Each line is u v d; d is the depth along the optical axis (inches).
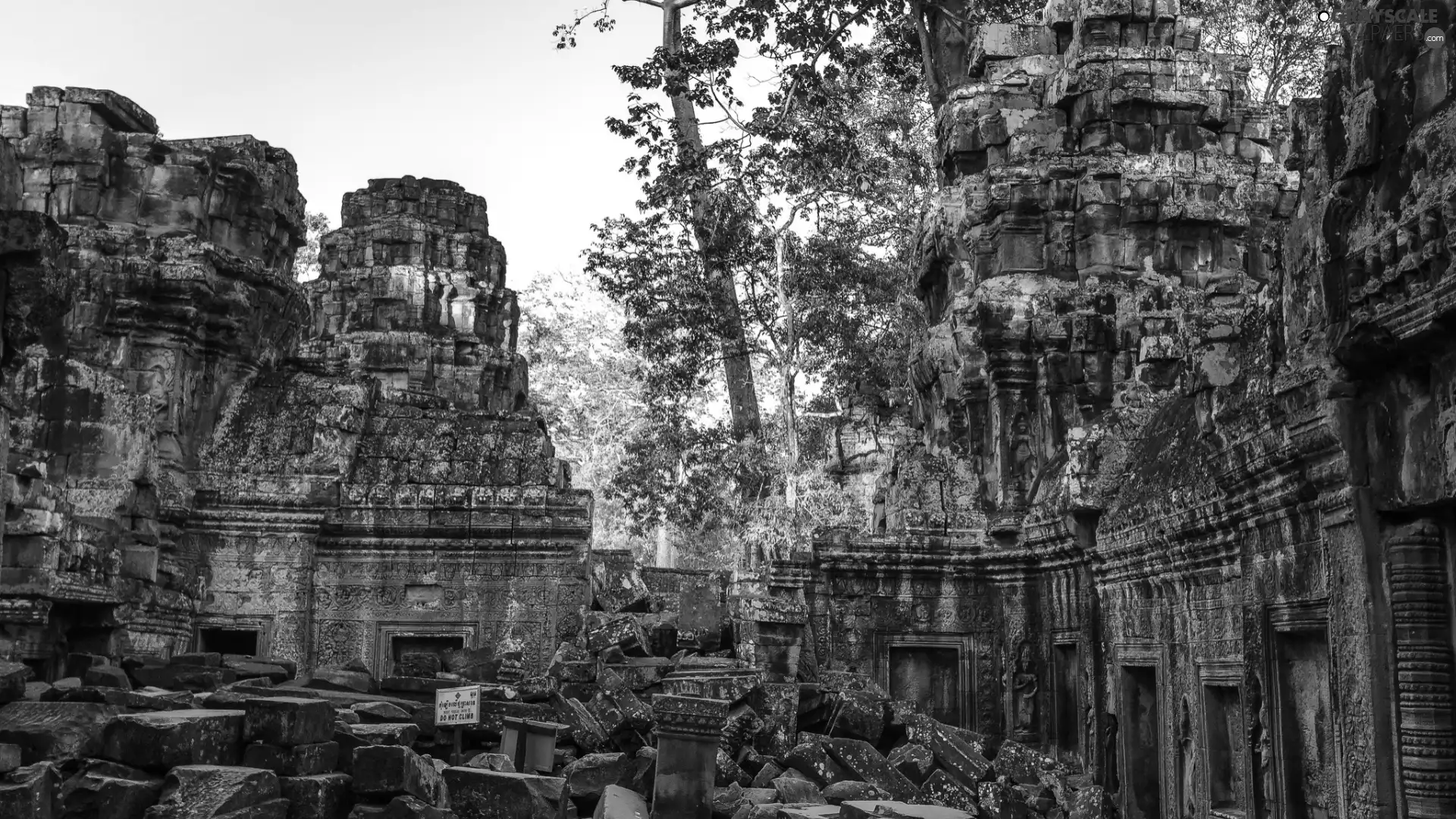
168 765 354.3
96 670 525.3
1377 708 332.2
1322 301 365.1
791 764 544.1
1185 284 750.5
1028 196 761.0
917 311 1101.1
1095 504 620.7
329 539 761.0
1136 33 785.6
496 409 1471.5
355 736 398.6
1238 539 451.5
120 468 666.2
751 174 994.1
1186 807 512.7
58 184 753.6
